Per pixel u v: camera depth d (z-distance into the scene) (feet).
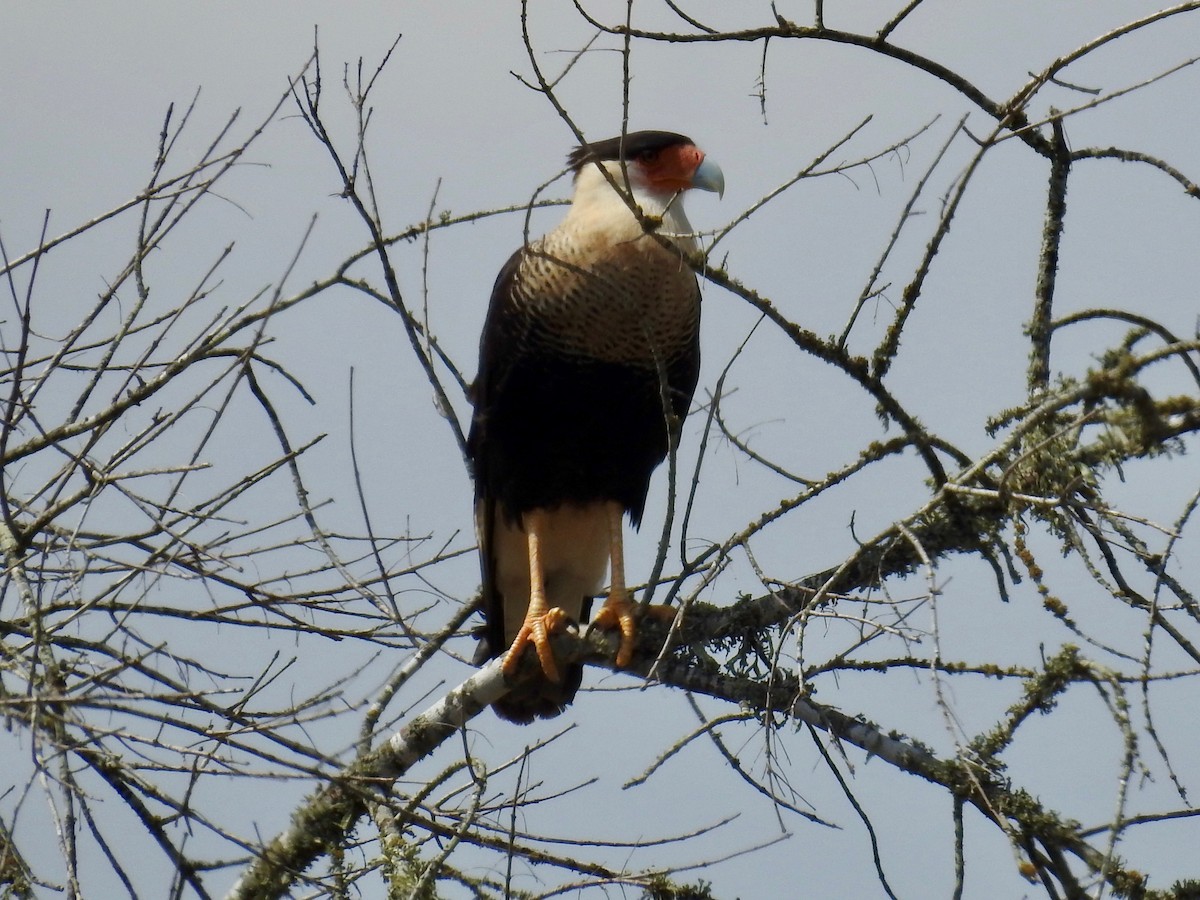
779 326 29.35
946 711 24.57
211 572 30.22
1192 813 27.61
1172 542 24.56
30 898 25.70
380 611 31.01
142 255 28.07
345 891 27.96
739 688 32.40
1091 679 27.45
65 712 25.77
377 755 34.50
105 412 27.78
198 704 26.58
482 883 30.94
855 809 29.53
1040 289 31.68
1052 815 28.76
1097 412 25.66
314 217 27.50
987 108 31.96
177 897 26.04
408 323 28.35
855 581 32.35
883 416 31.42
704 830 30.78
